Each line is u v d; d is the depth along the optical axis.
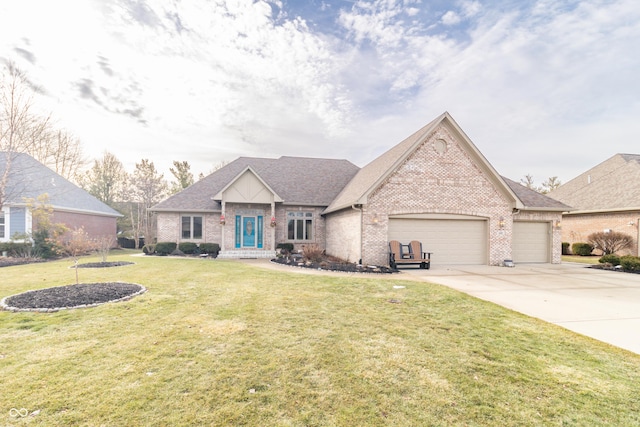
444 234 14.91
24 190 19.92
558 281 10.64
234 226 20.02
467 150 14.91
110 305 6.62
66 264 13.91
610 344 5.05
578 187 26.48
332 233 18.91
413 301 7.49
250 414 3.05
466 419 3.06
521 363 4.31
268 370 3.91
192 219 20.05
